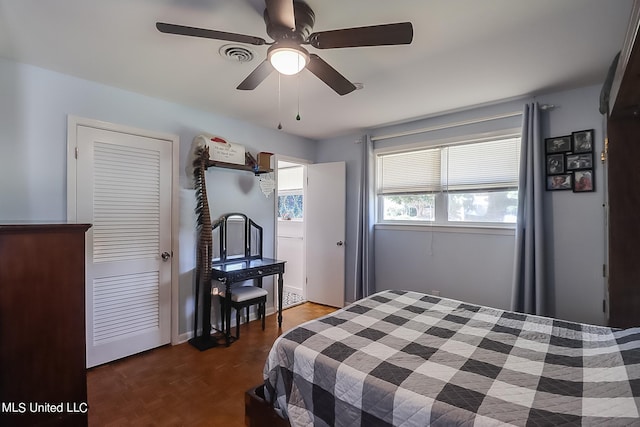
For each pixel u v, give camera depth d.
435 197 3.56
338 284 4.22
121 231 2.71
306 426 1.38
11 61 2.18
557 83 2.58
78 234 1.81
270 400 1.59
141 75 2.42
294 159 4.25
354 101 2.98
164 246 2.98
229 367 2.60
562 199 2.76
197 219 3.20
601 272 2.60
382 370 1.30
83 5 1.60
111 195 2.64
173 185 3.03
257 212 3.78
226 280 3.06
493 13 1.67
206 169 3.21
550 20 1.73
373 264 3.95
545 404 1.06
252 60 2.18
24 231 1.64
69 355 1.77
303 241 4.82
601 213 2.59
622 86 1.62
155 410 2.02
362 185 3.94
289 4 1.31
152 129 2.87
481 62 2.21
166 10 1.65
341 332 1.68
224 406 2.07
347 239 4.24
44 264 1.70
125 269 2.74
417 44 1.97
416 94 2.80
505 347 1.52
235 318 3.57
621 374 1.21
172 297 3.04
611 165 2.17
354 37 1.44
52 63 2.23
